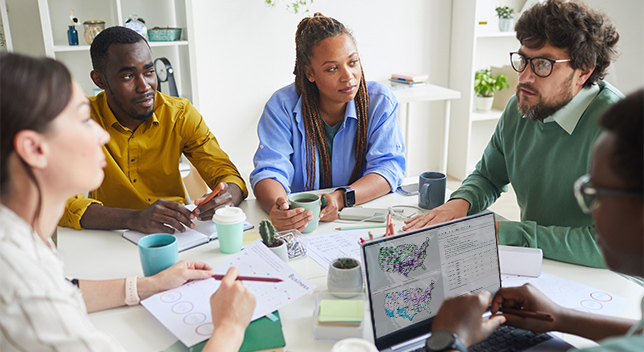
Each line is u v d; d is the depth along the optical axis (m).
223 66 3.38
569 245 1.29
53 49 2.63
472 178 1.73
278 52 3.48
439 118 4.07
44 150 0.73
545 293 1.15
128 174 1.85
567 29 1.30
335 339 0.99
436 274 1.05
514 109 1.62
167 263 1.19
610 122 0.64
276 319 1.03
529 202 1.59
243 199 1.76
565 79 1.36
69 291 0.78
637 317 1.06
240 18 3.33
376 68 3.76
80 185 0.78
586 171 1.41
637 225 0.62
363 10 3.60
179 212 1.46
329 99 1.80
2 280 0.69
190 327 1.01
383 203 1.70
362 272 1.21
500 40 3.98
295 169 1.93
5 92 0.68
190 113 1.90
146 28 2.98
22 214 0.75
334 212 1.55
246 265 1.20
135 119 1.76
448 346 0.83
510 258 1.23
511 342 0.98
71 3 2.93
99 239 1.45
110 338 0.83
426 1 3.73
